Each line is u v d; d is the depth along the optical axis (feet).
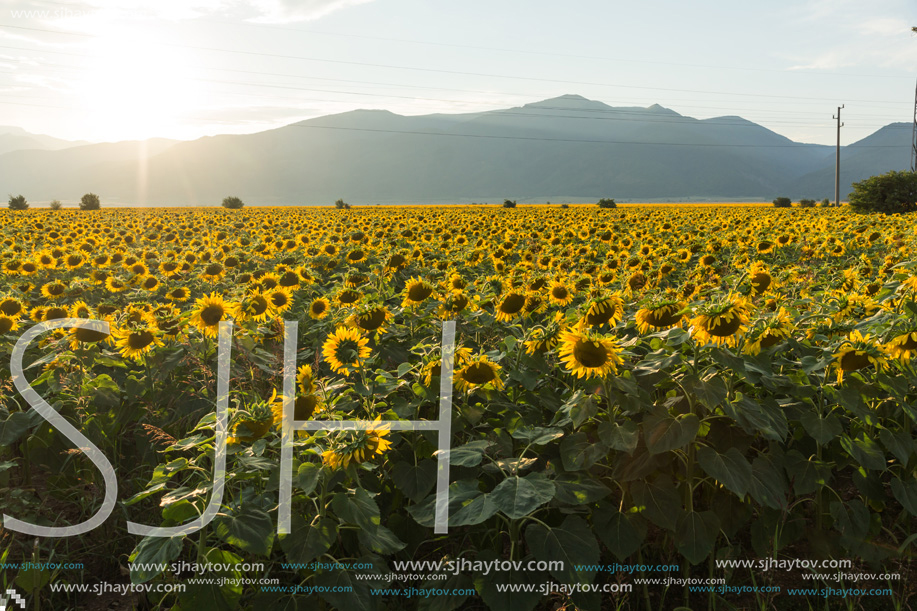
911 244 43.91
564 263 39.29
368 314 17.21
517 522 11.45
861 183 149.28
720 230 70.33
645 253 44.37
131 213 152.56
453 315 20.18
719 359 12.08
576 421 11.65
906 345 13.33
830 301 20.76
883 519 15.08
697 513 12.05
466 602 12.99
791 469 12.97
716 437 12.59
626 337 15.47
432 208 243.81
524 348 15.26
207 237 63.26
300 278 30.25
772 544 13.09
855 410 12.50
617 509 11.94
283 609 10.57
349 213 142.61
